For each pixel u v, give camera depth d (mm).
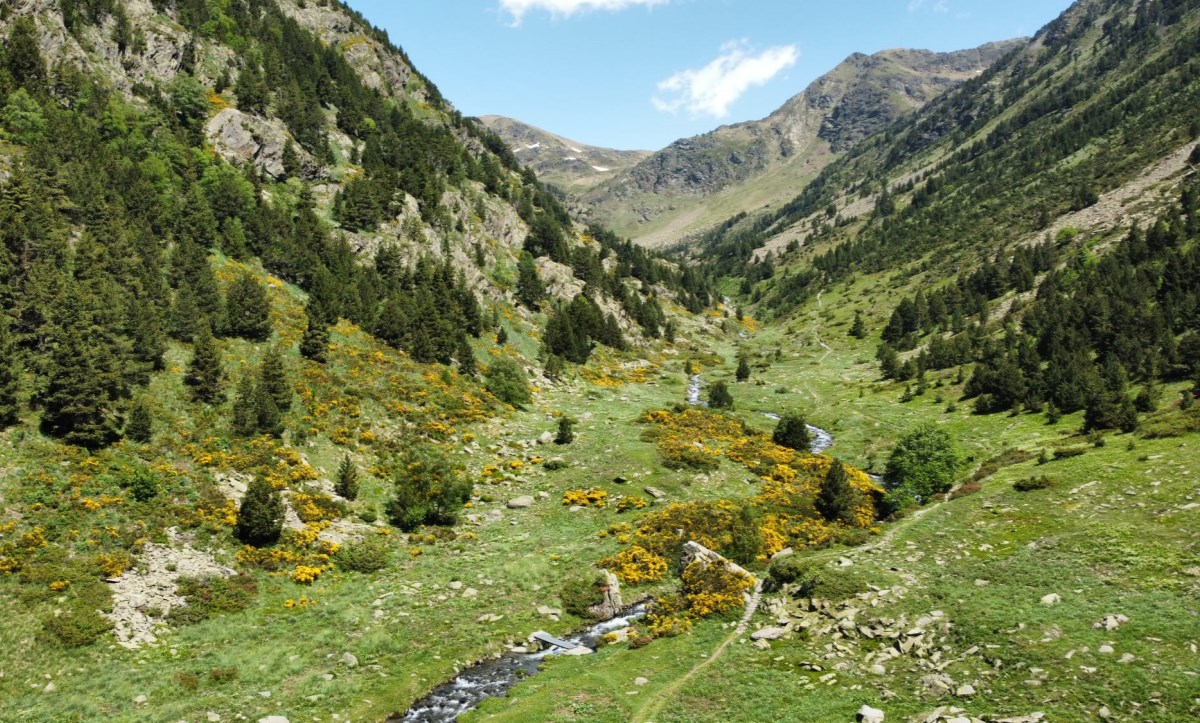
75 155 74312
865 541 46906
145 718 27391
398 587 41594
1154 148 178125
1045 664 26172
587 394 98562
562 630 38438
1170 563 32531
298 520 45812
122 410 48031
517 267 137000
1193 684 22984
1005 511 44469
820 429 90688
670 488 58906
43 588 32719
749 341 181500
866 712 25031
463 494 55031
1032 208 195875
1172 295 94688
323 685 31531
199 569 38219
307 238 94125
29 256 54500
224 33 134250
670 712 27812
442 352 86625
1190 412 54406
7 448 39656
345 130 138750
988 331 125812
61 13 98375
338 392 65312
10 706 26641
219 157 99125
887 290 198250
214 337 64312
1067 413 74812
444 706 30906
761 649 32688
